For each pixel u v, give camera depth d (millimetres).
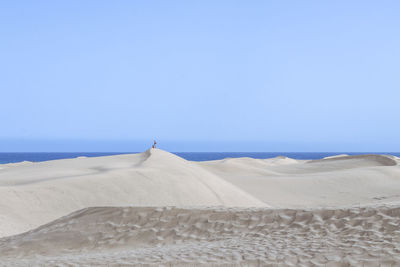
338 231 7996
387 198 26938
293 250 7012
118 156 33406
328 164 47438
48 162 32438
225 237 8648
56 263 7273
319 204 25750
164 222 9742
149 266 6582
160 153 28891
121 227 9742
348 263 6242
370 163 47188
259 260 6543
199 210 10047
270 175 38219
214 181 24000
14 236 10609
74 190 18156
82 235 9609
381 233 7527
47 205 16516
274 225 8898
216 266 6426
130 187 19656
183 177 22250
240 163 44000
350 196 28828
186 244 8492
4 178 21359
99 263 6961
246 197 23281
